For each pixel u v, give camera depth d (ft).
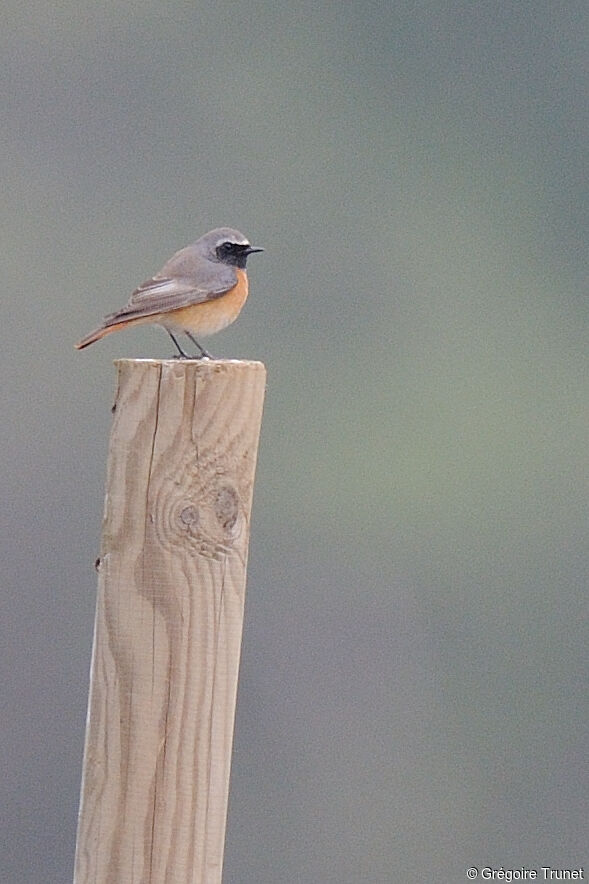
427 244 76.89
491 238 77.15
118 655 17.38
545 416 71.82
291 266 74.08
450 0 80.38
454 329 74.49
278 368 70.38
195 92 75.56
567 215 78.69
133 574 17.40
